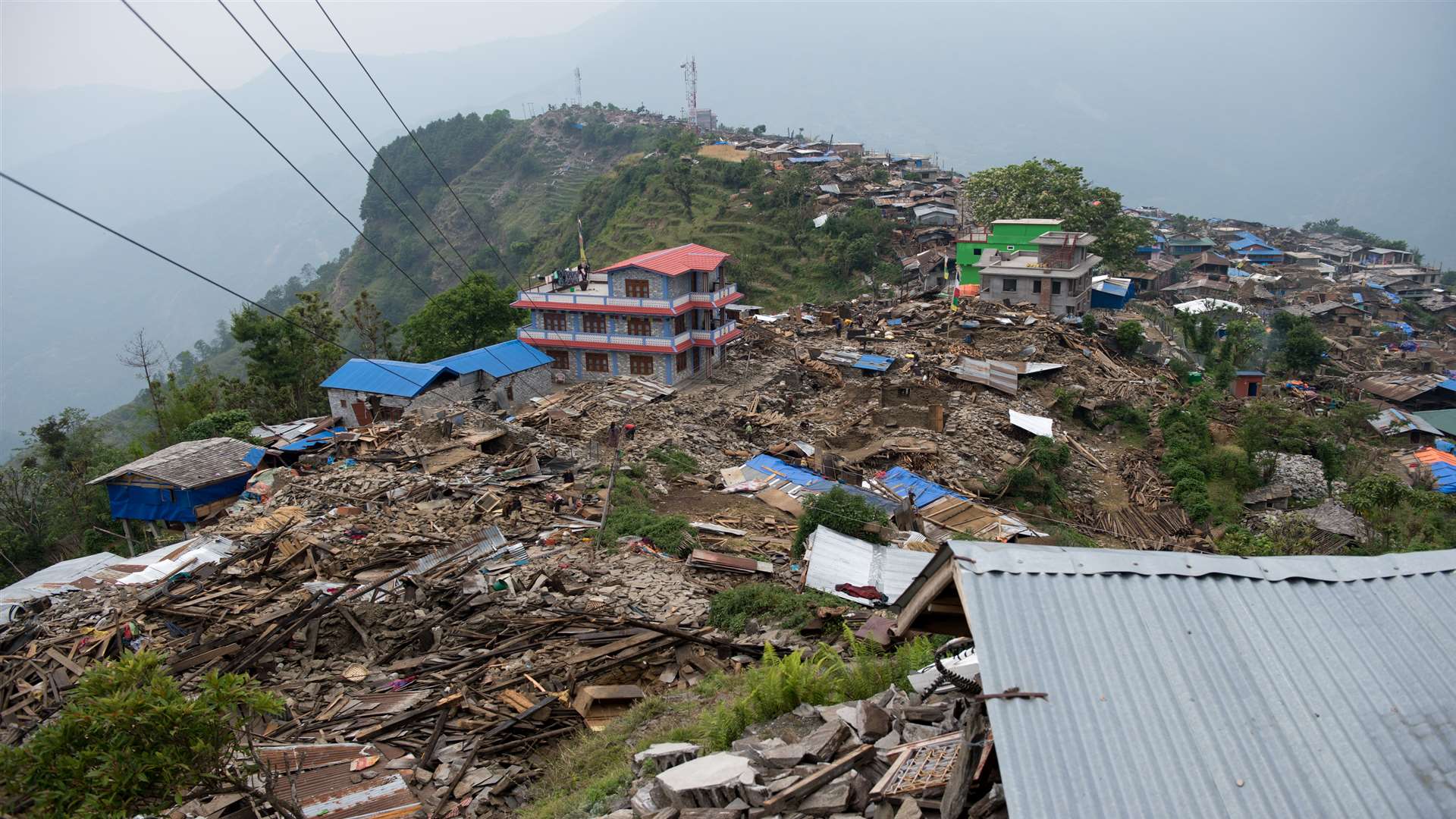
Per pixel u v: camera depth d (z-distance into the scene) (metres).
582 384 51.44
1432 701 7.67
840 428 48.16
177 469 37.28
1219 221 195.88
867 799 9.82
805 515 30.86
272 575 23.89
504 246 166.25
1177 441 49.72
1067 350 62.16
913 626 10.23
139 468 37.06
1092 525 41.72
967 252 84.06
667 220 125.56
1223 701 7.62
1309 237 170.75
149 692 10.74
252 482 35.72
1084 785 6.98
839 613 22.59
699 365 60.53
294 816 12.70
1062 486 44.81
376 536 25.98
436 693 18.53
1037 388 55.28
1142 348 71.56
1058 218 87.69
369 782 14.70
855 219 111.50
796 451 43.12
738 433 47.19
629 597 23.86
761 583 25.16
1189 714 7.50
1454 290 130.75
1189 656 7.97
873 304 81.62
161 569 24.95
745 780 10.49
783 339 69.25
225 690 11.19
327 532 26.41
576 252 135.75
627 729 16.83
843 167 138.75
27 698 18.73
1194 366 71.06
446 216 185.62
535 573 24.42
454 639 20.95
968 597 8.36
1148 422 54.22
